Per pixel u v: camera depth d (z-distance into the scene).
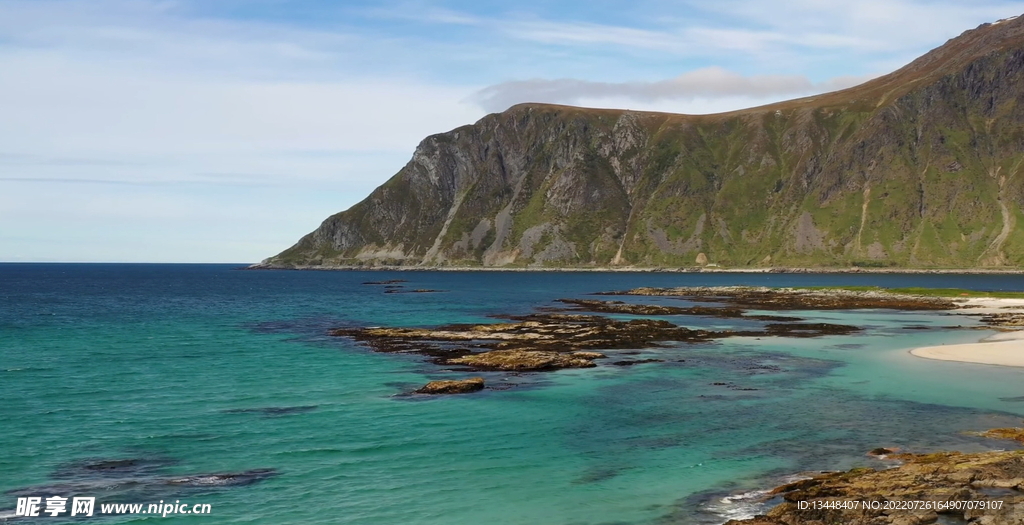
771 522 21.50
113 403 40.75
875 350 61.31
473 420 36.56
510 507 24.66
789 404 39.81
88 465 29.06
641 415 37.56
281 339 72.12
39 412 38.41
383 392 43.84
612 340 67.75
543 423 35.91
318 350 63.09
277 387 45.56
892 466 27.78
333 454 30.59
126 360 57.62
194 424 35.69
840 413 37.31
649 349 62.81
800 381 46.88
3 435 33.53
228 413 38.19
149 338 73.88
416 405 40.09
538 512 24.20
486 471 28.42
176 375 50.22
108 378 49.06
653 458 29.91
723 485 26.41
